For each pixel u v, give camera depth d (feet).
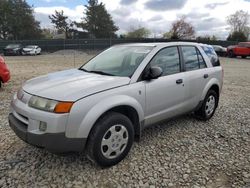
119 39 133.80
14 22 190.90
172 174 11.34
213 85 17.95
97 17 211.41
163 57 14.33
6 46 116.57
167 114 14.37
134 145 13.93
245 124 17.98
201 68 17.10
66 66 58.03
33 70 47.83
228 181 10.97
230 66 66.59
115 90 11.59
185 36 210.38
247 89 32.19
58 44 134.31
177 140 14.82
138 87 12.45
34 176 10.89
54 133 10.09
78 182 10.59
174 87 14.42
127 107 12.12
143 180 10.85
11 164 11.71
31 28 202.69
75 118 10.29
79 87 11.08
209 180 11.00
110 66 14.08
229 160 12.72
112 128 11.42
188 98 15.69
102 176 11.05
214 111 18.85
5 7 187.62
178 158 12.75
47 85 11.60
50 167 11.56
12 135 14.75
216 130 16.60
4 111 19.17
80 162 12.02
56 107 10.17
